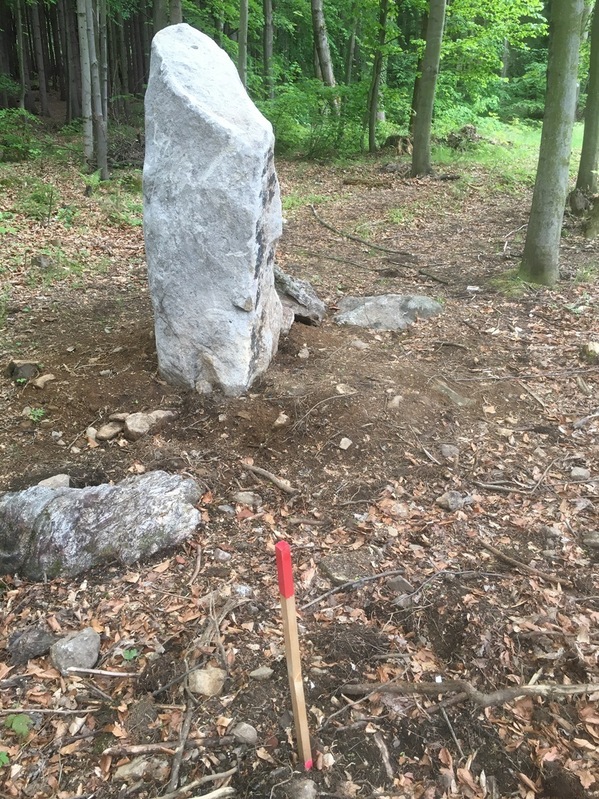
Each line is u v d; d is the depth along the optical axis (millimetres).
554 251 7117
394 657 2705
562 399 4805
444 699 2518
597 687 2523
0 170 11805
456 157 15211
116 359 5145
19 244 8352
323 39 18016
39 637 2805
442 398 4695
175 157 4074
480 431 4379
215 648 2719
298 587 3090
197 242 4137
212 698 2504
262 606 2963
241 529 3484
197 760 2281
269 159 4090
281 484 3795
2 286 7035
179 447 4086
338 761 2291
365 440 4164
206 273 4211
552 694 2514
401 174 13914
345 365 5062
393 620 2908
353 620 2895
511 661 2689
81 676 2623
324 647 2746
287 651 2047
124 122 20062
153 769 2252
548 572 3184
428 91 13031
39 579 3160
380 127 18578
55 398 4625
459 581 3113
